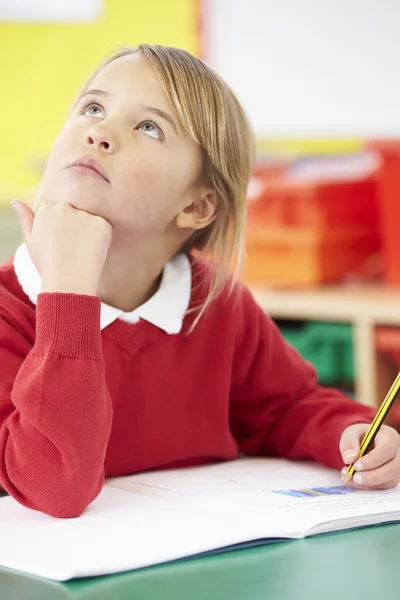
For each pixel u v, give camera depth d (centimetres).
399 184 271
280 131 321
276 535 103
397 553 99
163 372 140
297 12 314
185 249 151
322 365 269
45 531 104
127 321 136
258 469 140
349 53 308
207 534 101
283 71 318
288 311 263
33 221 125
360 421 141
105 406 114
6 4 329
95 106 132
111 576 90
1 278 134
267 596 85
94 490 113
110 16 325
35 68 331
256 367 155
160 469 142
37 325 114
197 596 85
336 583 89
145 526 105
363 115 308
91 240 120
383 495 123
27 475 111
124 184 126
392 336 251
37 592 86
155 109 129
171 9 322
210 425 146
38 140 334
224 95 138
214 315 147
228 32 324
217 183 139
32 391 110
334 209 282
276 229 281
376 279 294
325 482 130
